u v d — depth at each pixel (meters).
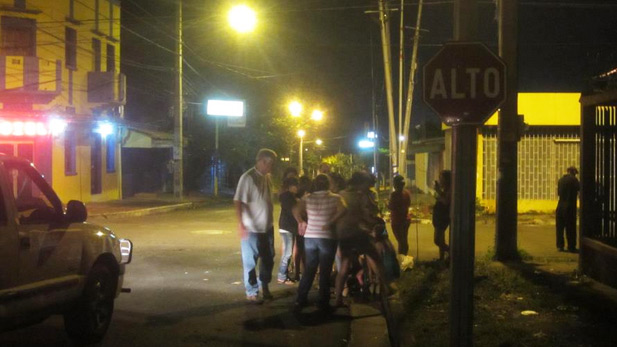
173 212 27.33
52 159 26.06
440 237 11.94
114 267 7.96
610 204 10.17
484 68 5.84
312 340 7.75
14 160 6.56
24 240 6.23
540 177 24.78
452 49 5.86
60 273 6.83
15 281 6.10
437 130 35.91
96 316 7.54
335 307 9.37
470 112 5.84
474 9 6.16
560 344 6.88
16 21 24.28
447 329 7.57
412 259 11.77
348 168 41.00
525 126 12.44
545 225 20.78
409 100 24.62
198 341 7.63
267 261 9.62
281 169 43.56
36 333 7.86
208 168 45.91
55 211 7.04
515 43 11.58
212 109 34.81
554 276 10.53
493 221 21.73
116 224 21.33
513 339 7.02
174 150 32.09
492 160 24.47
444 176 11.95
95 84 28.48
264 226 9.48
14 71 23.77
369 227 9.33
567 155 24.80
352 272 10.19
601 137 10.26
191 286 10.88
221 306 9.44
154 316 8.81
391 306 9.06
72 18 26.75
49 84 24.81
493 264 11.63
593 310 8.41
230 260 13.67
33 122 24.77
